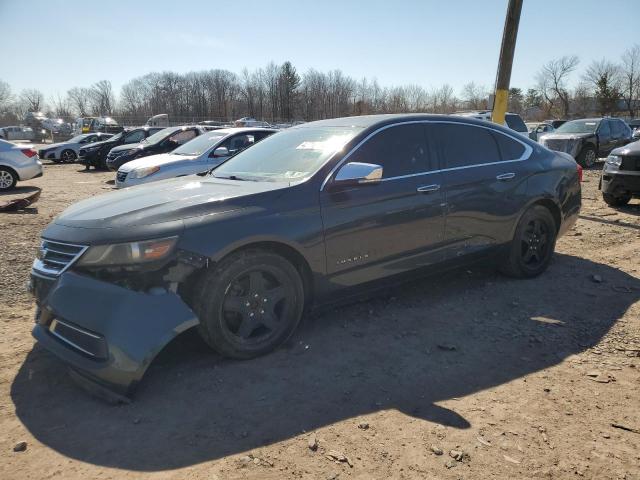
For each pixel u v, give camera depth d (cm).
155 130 2150
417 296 482
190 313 314
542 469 246
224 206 339
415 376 335
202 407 298
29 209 1026
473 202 461
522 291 494
